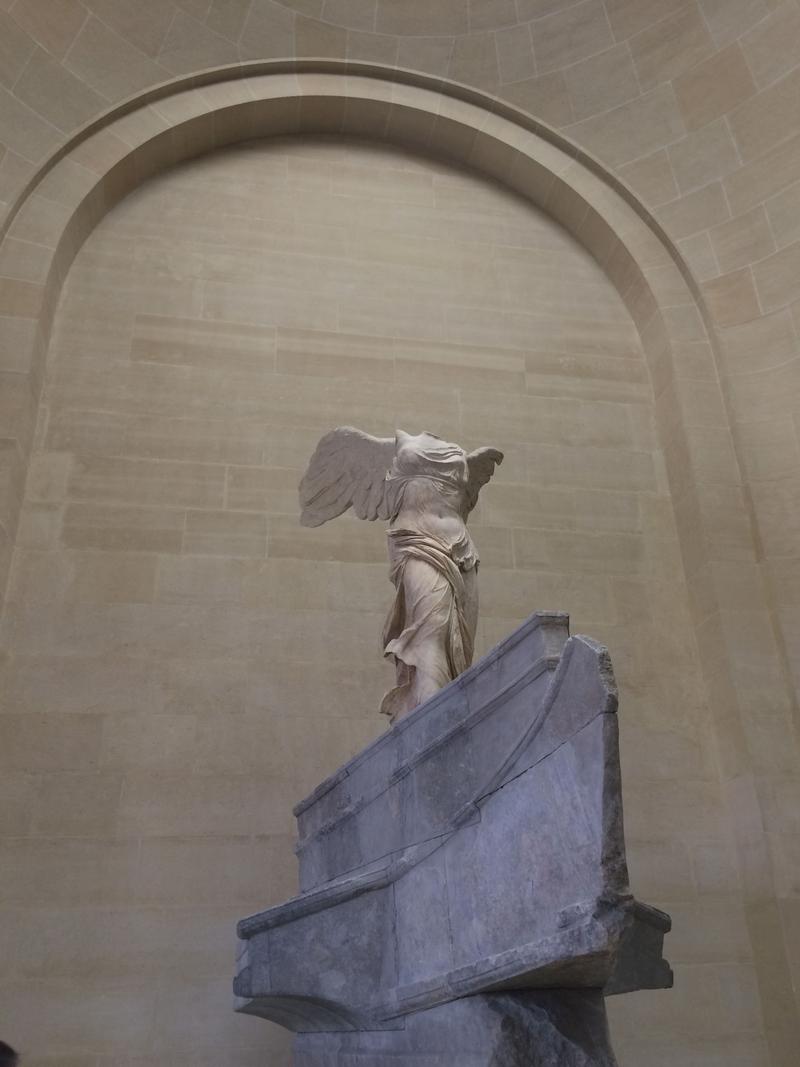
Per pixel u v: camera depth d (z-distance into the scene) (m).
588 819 3.30
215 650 8.22
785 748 8.34
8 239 9.31
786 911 7.68
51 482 8.65
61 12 9.98
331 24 11.16
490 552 9.18
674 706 8.80
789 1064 7.28
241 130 11.01
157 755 7.73
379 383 9.84
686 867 8.08
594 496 9.73
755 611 8.95
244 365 9.64
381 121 11.36
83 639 8.04
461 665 5.62
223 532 8.74
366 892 4.72
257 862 7.51
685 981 7.62
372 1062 4.71
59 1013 6.74
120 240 10.15
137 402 9.23
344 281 10.38
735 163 10.77
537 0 11.22
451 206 11.23
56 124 9.92
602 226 11.02
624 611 9.17
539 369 10.34
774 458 9.59
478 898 3.91
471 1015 3.79
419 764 4.61
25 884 7.08
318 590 8.64
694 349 10.32
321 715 8.14
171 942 7.12
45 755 7.55
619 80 11.22
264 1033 6.97
